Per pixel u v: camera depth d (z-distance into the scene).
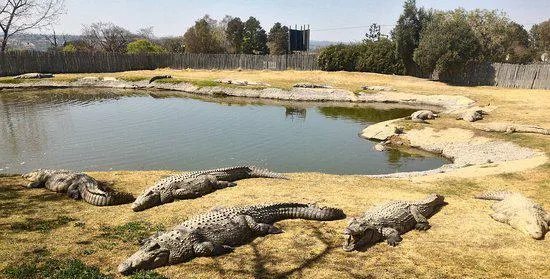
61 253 8.01
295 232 9.16
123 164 18.36
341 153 20.94
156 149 20.75
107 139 22.50
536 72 38.34
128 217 9.98
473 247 8.54
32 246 8.29
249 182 13.16
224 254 8.16
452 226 9.60
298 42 71.00
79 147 20.91
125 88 44.06
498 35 55.22
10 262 7.60
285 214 9.84
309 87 40.47
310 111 32.88
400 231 9.09
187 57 58.81
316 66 55.12
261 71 53.75
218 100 37.59
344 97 38.25
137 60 56.94
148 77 45.66
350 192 12.25
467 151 20.39
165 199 11.02
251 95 39.50
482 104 31.05
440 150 21.34
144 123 26.70
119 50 73.44
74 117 28.20
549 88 37.66
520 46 59.75
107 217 9.98
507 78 40.16
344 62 52.78
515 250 8.43
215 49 71.12
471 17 55.75
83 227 9.33
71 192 11.46
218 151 20.72
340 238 8.88
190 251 7.88
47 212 10.27
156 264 7.55
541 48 66.81
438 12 54.78
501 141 20.53
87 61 53.25
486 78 41.50
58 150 20.36
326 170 18.30
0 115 28.52
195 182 11.70
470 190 13.06
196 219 8.53
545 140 19.70
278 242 8.68
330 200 11.33
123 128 25.12
